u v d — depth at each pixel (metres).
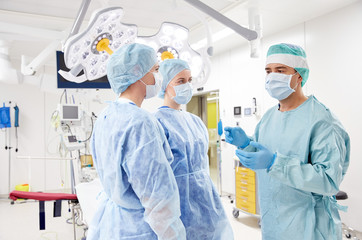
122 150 1.03
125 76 1.18
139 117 1.05
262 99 4.21
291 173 1.16
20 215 4.07
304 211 1.26
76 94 3.87
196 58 1.75
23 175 5.28
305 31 3.55
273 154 1.22
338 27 3.19
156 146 1.03
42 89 3.75
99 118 1.22
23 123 5.29
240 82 4.61
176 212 1.04
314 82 3.47
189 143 1.47
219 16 1.51
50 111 5.46
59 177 5.48
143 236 1.05
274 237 1.36
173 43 1.71
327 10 3.22
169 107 1.63
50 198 2.67
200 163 1.53
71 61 1.33
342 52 3.16
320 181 1.12
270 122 1.48
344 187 3.16
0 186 5.11
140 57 1.19
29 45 4.49
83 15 1.38
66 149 3.67
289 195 1.30
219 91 5.09
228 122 4.90
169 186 1.03
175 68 1.61
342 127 1.27
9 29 2.69
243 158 1.23
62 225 3.60
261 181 1.43
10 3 2.97
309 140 1.25
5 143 5.16
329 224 1.25
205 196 1.45
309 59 3.52
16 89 5.25
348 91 3.12
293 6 3.08
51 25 3.55
